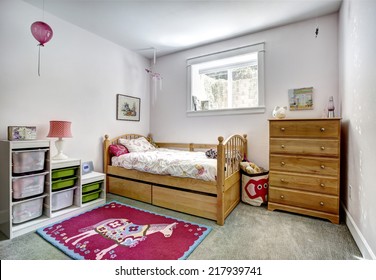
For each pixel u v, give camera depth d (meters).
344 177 2.17
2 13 2.04
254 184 2.55
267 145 2.87
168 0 2.20
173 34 2.98
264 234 1.84
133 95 3.62
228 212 2.27
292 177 2.28
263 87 2.88
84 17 2.53
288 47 2.72
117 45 3.31
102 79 3.08
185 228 1.94
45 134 2.40
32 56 2.28
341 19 2.27
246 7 2.33
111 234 1.82
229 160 2.34
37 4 2.25
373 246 1.38
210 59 3.29
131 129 3.60
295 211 2.27
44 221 1.99
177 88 3.65
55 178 2.16
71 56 2.67
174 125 3.70
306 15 2.50
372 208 1.40
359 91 1.67
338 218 2.05
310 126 2.17
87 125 2.88
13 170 1.84
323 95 2.53
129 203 2.62
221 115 3.21
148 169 2.54
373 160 1.39
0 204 1.85
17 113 2.16
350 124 1.94
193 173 2.21
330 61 2.49
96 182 2.56
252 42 2.95
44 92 2.39
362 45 1.59
